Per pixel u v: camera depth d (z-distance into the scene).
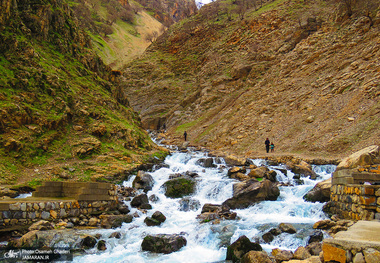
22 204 10.88
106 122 23.59
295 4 55.59
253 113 35.56
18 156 16.78
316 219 12.03
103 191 14.05
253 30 56.91
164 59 68.38
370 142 20.61
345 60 31.78
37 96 20.53
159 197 16.56
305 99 31.31
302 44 40.88
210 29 69.38
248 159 22.64
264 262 7.54
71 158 18.89
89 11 102.44
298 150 25.02
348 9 38.88
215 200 15.88
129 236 10.92
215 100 45.53
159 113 52.66
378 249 4.80
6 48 21.17
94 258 9.00
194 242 10.33
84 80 26.38
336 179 12.02
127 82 63.78
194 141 37.12
